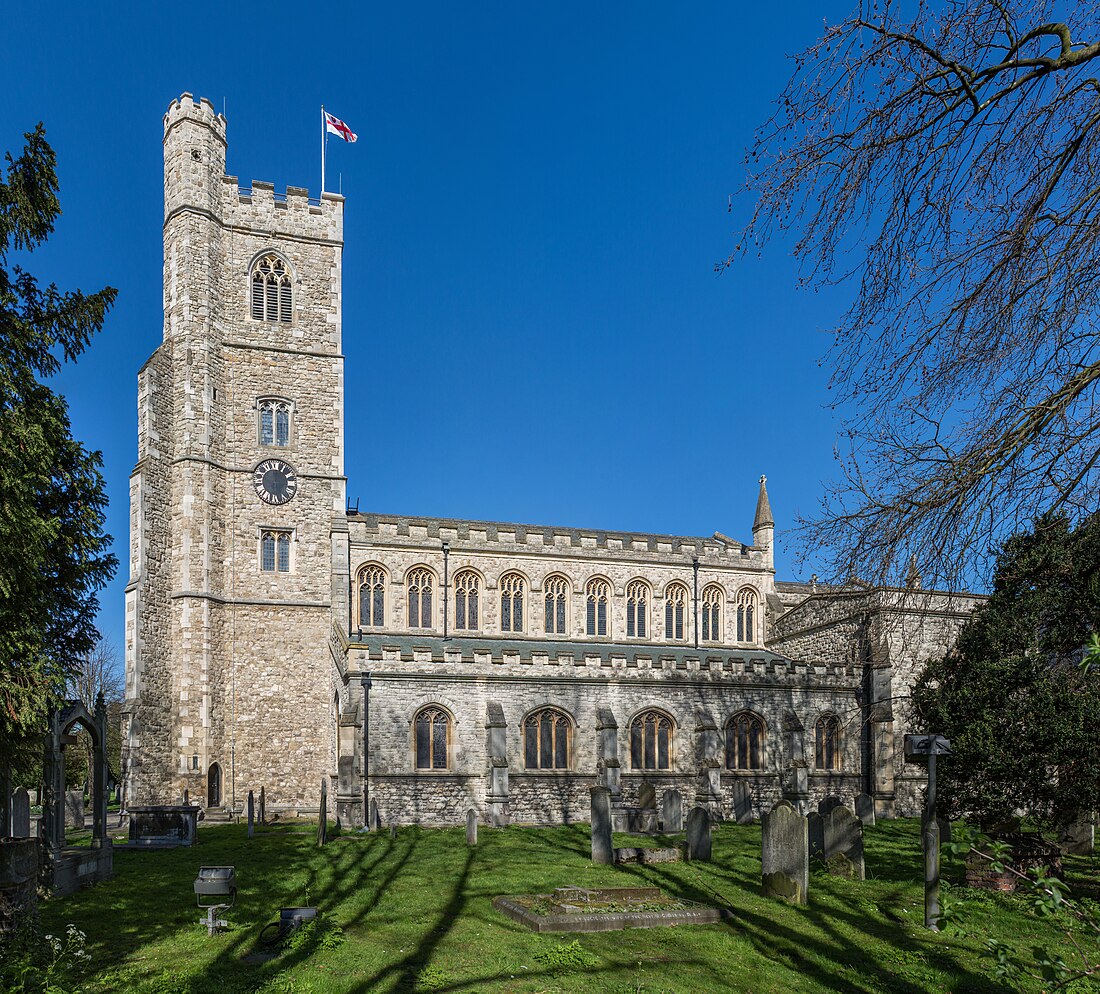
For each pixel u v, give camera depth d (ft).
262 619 141.18
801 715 141.38
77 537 54.08
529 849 90.84
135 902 62.34
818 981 43.65
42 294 54.39
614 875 72.28
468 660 126.21
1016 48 32.22
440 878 71.46
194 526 137.08
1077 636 57.31
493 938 50.98
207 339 142.92
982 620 68.44
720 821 125.39
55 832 66.64
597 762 129.49
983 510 35.47
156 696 131.54
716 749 133.49
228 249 149.38
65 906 60.03
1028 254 33.17
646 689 134.00
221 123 151.33
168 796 131.75
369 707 120.88
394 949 48.78
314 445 149.48
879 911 57.82
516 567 155.94
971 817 67.56
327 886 68.23
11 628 46.70
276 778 137.49
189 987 41.55
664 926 53.72
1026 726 63.31
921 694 73.05
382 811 118.93
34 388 51.01
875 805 139.13
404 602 149.07
